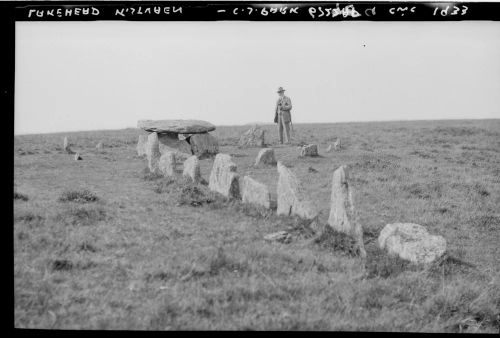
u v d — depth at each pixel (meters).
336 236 9.05
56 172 16.09
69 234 8.85
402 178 15.96
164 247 8.53
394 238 9.04
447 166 18.33
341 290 7.21
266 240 9.04
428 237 8.97
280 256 8.24
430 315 6.79
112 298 6.68
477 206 12.59
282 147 24.62
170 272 7.47
